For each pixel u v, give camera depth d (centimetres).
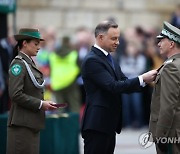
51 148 2162
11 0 2572
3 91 2538
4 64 2589
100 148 1794
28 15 4309
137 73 3341
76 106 3272
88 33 3441
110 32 1791
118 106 1814
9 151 1759
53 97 3256
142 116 3406
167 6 4394
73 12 4344
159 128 1658
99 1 4372
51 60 3250
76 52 3262
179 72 1664
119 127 1841
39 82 1773
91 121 1784
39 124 1766
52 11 4334
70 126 2228
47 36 3378
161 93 1667
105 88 1767
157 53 3372
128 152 2683
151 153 2667
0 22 2633
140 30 3466
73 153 2239
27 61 1769
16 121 1744
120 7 4366
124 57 3350
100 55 1800
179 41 1712
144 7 4384
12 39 2830
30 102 1738
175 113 1669
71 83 3247
